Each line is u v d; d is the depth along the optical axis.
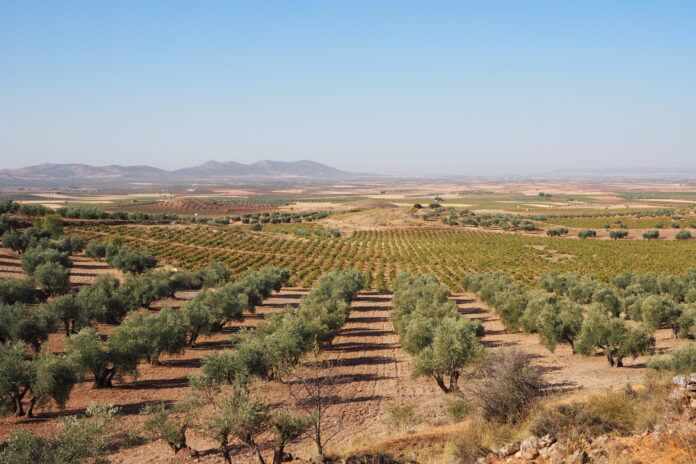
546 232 184.50
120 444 26.62
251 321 63.50
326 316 49.72
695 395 14.27
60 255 76.06
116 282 66.25
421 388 36.44
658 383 15.97
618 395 15.59
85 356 35.62
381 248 144.00
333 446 21.95
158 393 36.25
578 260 120.81
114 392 36.41
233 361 33.53
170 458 24.44
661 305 50.94
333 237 164.38
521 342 51.88
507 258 125.00
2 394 29.23
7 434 28.44
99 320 51.25
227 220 187.12
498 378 18.39
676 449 11.27
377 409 31.19
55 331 44.25
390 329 60.31
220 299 55.50
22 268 79.25
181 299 74.38
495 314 69.44
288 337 38.53
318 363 43.12
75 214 146.50
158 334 42.03
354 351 49.22
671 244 146.25
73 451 17.56
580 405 15.16
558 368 39.31
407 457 16.50
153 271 79.19
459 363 32.53
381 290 88.94
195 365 43.72
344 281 73.62
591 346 40.19
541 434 14.18
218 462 23.64
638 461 11.22
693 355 28.34
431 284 72.06
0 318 41.19
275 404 31.80
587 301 72.50
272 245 133.75
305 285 90.62
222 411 20.92
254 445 20.28
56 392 30.06
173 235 132.25
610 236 168.75
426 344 38.59
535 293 61.56
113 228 133.25
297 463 19.33
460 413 21.25
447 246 148.38
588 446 12.67
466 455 14.64
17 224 114.06
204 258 108.50
